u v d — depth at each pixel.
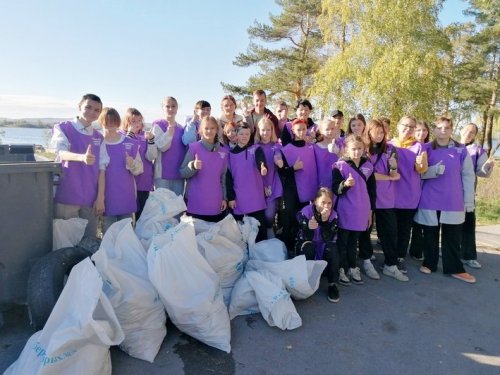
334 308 3.51
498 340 3.11
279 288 3.17
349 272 4.17
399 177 4.33
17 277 2.88
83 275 2.35
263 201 4.35
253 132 4.61
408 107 17.44
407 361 2.77
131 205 3.97
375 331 3.15
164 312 2.83
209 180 4.11
